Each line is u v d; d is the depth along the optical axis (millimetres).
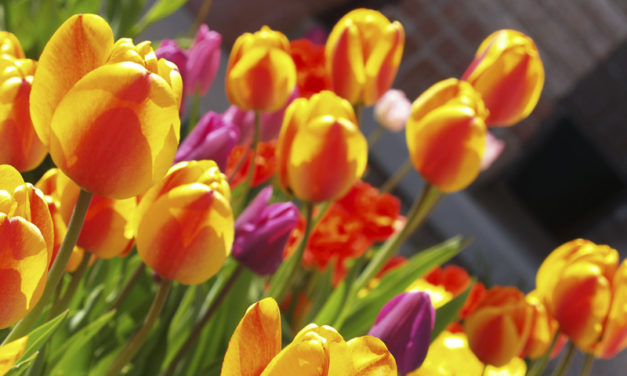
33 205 684
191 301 1008
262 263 879
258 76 977
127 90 688
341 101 910
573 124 4266
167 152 702
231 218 762
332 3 3461
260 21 3236
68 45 700
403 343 833
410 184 3662
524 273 3785
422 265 1099
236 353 611
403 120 1593
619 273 938
